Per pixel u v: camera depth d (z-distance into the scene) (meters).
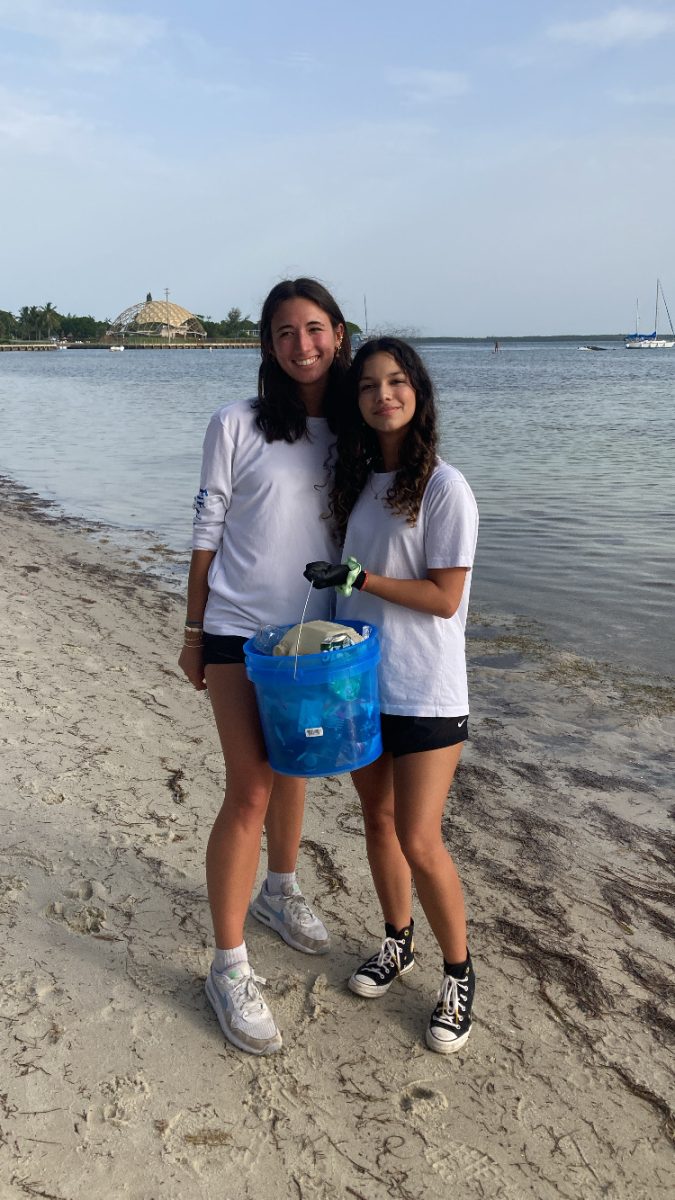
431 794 2.68
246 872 2.77
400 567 2.72
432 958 3.19
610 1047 2.80
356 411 2.72
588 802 4.52
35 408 32.44
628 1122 2.52
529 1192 2.29
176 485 15.01
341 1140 2.41
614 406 30.64
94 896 3.36
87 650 6.38
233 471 2.83
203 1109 2.48
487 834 4.16
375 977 2.96
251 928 3.31
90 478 15.78
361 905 3.47
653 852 4.07
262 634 2.72
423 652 2.71
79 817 3.91
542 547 10.01
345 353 2.91
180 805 4.12
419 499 2.66
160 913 3.31
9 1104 2.45
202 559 2.88
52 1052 2.64
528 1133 2.46
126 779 4.32
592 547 9.97
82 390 44.59
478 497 13.03
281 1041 2.73
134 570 9.34
